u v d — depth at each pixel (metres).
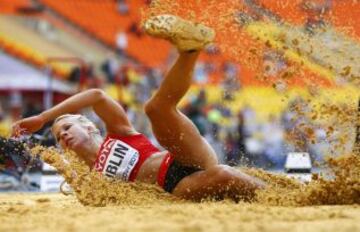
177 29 16.95
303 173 25.23
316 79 20.66
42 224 12.68
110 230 11.20
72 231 11.27
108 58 61.66
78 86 44.81
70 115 21.33
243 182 18.53
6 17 63.50
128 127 20.52
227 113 48.38
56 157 19.84
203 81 51.41
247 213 14.30
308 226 11.74
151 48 62.31
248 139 46.88
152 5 18.52
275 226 11.71
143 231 10.98
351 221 12.80
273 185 19.70
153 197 19.09
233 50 20.17
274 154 45.81
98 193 18.73
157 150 20.39
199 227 11.34
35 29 63.81
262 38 20.05
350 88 19.89
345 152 18.50
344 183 17.05
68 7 65.44
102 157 20.16
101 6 64.75
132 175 19.88
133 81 49.44
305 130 19.41
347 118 18.66
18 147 27.05
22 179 29.58
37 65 59.97
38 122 19.84
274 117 47.91
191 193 18.89
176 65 18.05
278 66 19.95
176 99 18.59
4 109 50.47
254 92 49.62
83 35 64.38
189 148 19.11
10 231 11.71
